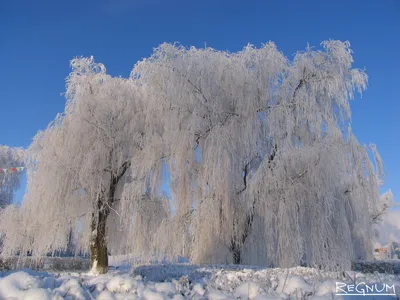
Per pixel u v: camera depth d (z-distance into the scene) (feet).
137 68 55.93
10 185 114.21
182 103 49.57
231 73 50.75
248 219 52.49
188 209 50.11
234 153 49.96
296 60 50.42
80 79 54.75
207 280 23.47
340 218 43.83
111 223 55.06
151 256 47.73
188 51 51.98
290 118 47.11
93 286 17.30
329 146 43.88
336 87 47.55
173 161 48.73
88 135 51.83
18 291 15.49
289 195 43.27
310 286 19.61
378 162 47.06
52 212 48.37
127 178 55.88
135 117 54.03
